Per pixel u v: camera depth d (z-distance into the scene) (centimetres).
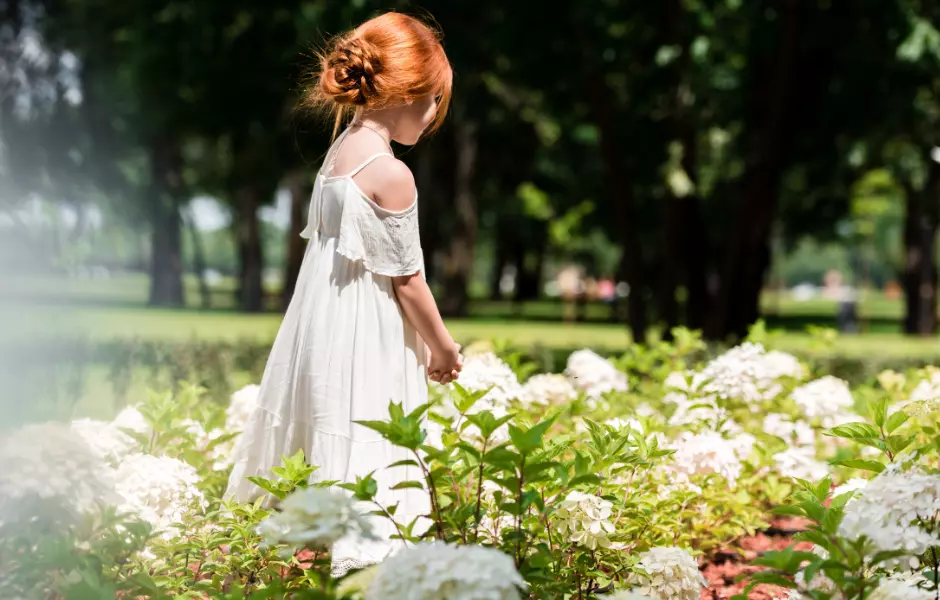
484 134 2831
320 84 323
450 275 2972
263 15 1445
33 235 3519
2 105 2456
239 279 4219
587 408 461
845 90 1339
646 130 1524
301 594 211
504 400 419
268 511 289
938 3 1265
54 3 2316
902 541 225
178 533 309
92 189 2759
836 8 1301
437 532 261
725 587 375
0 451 232
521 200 3731
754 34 1377
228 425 446
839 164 1648
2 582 218
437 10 1337
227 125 1509
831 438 498
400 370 306
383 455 297
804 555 224
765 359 499
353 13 1319
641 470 353
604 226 2725
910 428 380
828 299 8912
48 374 838
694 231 1562
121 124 2494
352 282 305
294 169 1614
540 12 1297
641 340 1525
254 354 895
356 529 215
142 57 1498
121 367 877
